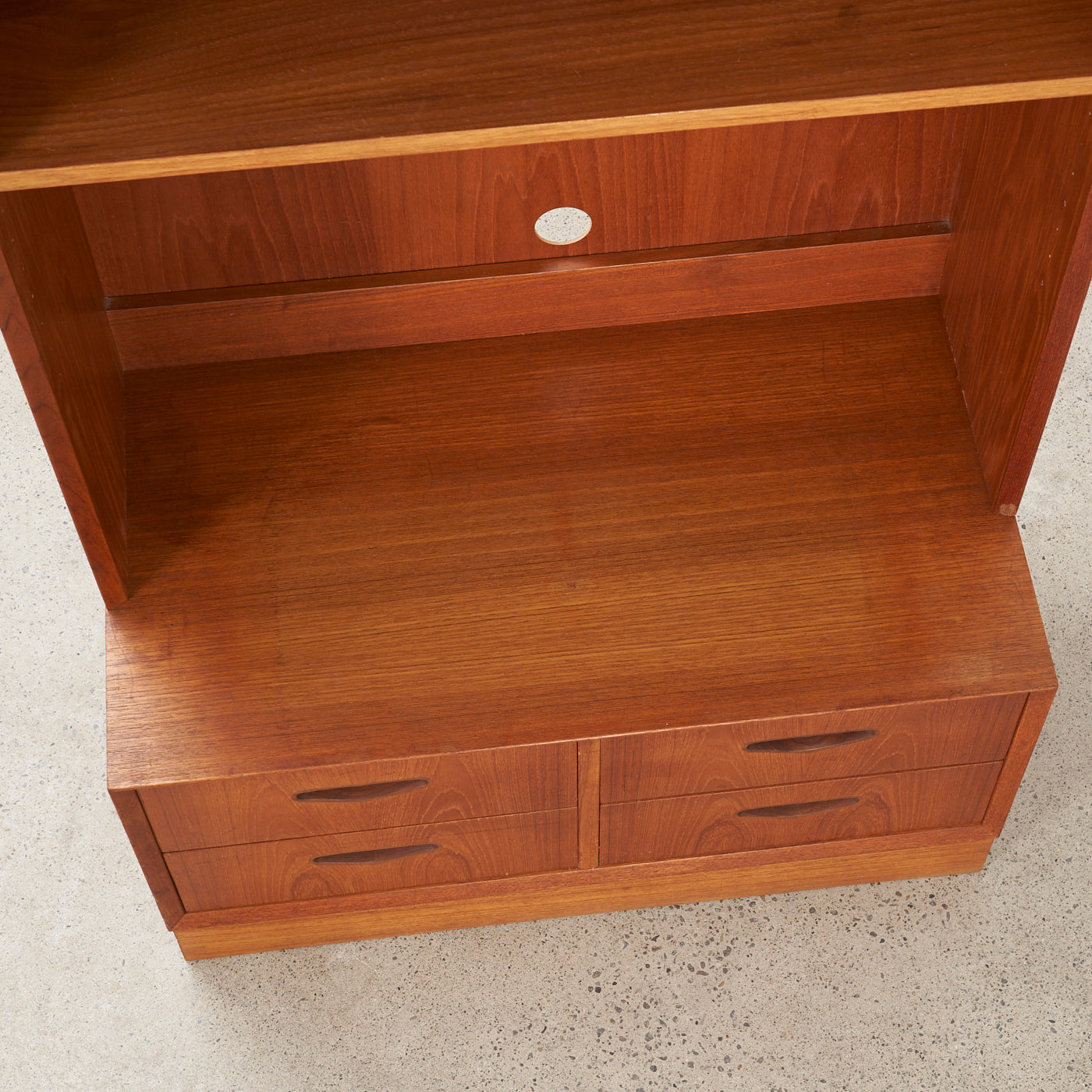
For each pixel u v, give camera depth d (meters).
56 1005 1.84
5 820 2.00
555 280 1.74
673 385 1.76
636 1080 1.77
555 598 1.62
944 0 1.24
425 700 1.56
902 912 1.90
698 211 1.72
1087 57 1.19
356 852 1.71
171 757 1.54
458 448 1.72
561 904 1.87
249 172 1.60
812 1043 1.79
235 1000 1.84
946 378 1.76
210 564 1.65
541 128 1.16
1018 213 1.51
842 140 1.66
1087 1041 1.78
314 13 1.24
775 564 1.64
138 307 1.70
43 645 2.16
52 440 1.41
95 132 1.17
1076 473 2.31
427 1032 1.81
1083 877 1.92
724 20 1.23
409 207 1.66
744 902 1.91
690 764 1.61
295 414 1.75
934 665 1.58
